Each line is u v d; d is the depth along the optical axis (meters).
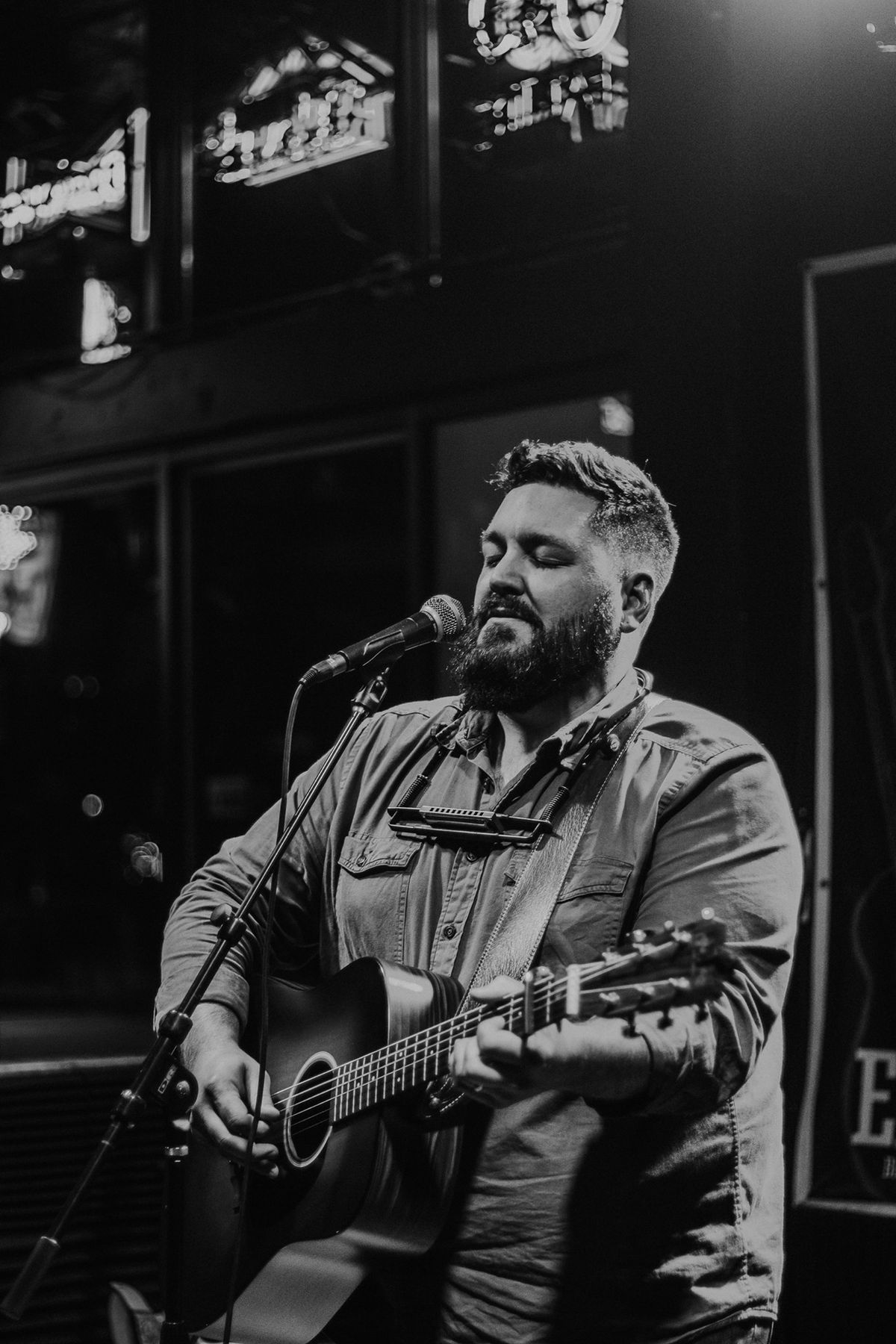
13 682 7.65
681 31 3.46
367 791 2.12
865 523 3.12
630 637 2.02
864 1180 2.94
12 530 7.09
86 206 6.47
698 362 3.38
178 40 6.11
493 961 1.85
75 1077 4.45
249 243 5.91
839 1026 3.01
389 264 5.36
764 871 1.76
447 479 5.59
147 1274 3.57
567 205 5.00
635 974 1.52
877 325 3.14
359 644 2.13
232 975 2.12
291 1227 1.95
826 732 3.10
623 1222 1.74
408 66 5.37
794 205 3.31
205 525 6.29
